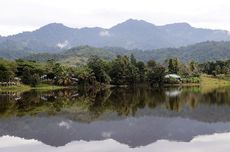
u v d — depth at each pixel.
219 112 80.25
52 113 81.75
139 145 47.59
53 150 45.53
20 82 187.75
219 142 48.62
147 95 137.38
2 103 106.12
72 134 55.84
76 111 85.38
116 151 44.56
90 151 44.81
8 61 195.62
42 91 165.88
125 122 67.25
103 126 62.97
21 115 78.38
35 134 56.06
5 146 47.97
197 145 46.94
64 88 191.38
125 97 127.88
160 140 50.44
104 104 102.12
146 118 72.25
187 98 120.56
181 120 68.75
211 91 162.50
